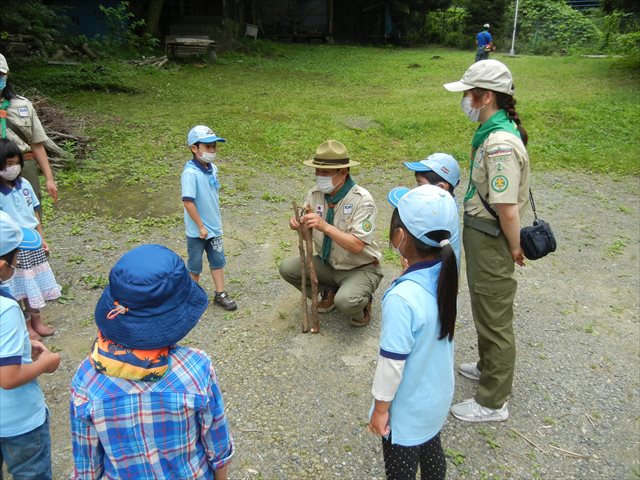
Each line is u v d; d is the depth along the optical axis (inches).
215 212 162.4
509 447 116.1
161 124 394.9
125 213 244.7
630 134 397.4
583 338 159.9
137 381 60.1
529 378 140.2
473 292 118.3
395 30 1238.9
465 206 118.7
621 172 326.6
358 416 123.1
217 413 66.6
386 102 537.6
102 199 258.7
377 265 155.4
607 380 140.5
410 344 76.5
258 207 259.4
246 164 323.9
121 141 350.3
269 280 189.5
